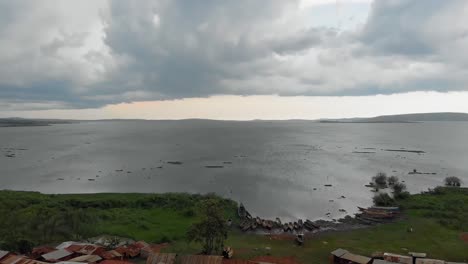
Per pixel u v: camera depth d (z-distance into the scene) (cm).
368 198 9906
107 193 9950
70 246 5150
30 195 9275
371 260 5041
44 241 5553
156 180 12500
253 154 19338
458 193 9612
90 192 10906
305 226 7288
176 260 4353
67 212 6725
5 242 5025
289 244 6175
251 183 11850
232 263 4625
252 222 7394
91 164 16138
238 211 8150
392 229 6900
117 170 14550
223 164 15800
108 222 7050
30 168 15162
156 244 5950
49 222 6034
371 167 14925
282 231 7044
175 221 7281
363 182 11962
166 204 8519
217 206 5834
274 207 9056
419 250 5691
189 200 8638
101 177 13125
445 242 6031
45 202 8425
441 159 17300
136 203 8644
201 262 4316
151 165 15712
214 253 5178
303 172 13775
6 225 5819
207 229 5234
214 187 11312
